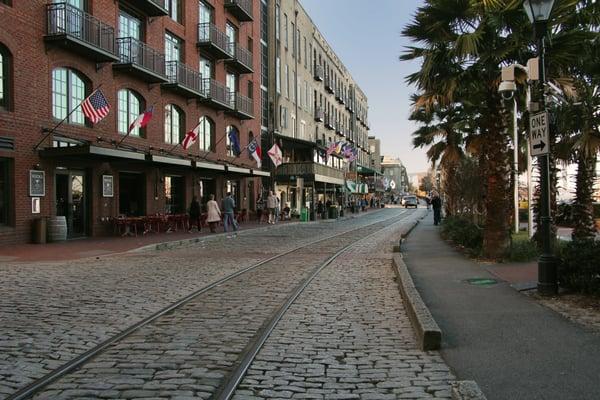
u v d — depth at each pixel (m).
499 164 13.26
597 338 6.09
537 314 7.33
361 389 4.77
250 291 9.74
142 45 24.08
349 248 18.25
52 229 18.55
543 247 8.59
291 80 48.75
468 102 20.52
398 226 32.69
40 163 18.53
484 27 12.63
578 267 8.49
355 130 81.56
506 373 5.02
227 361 5.55
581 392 4.48
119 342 6.30
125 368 5.30
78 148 18.12
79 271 12.34
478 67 13.34
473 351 5.76
